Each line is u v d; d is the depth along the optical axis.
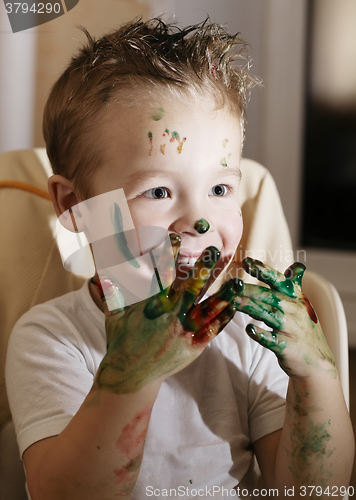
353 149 1.71
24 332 0.55
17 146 1.18
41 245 0.69
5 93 1.14
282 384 0.58
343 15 1.63
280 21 1.59
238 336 0.61
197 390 0.56
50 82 1.15
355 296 1.70
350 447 0.49
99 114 0.52
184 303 0.38
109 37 0.63
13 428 0.63
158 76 0.52
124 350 0.39
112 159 0.51
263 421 0.56
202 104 0.51
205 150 0.50
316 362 0.45
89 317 0.56
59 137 0.58
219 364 0.58
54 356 0.52
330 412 0.47
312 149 1.73
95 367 0.53
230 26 1.54
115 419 0.38
